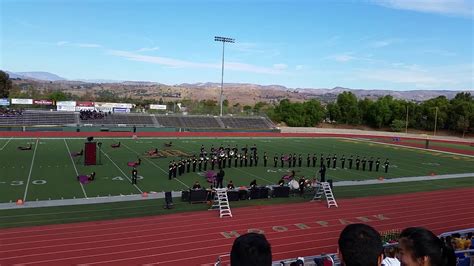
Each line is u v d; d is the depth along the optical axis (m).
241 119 84.31
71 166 35.62
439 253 3.33
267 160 44.06
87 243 17.73
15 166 34.62
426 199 29.17
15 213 21.64
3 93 101.31
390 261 6.50
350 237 3.25
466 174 41.12
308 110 105.88
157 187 29.20
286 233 20.42
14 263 15.27
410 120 106.25
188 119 79.38
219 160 37.25
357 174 38.44
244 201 26.58
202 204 25.20
